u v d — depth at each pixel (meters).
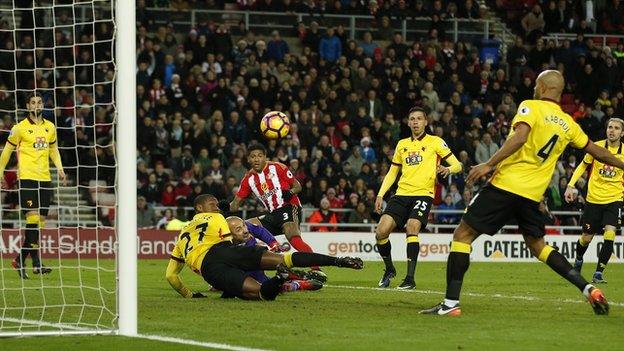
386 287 23.61
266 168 23.39
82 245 37.50
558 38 54.75
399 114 47.28
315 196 41.59
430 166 23.66
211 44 47.06
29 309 17.59
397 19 53.31
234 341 13.17
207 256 18.77
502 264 37.16
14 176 38.41
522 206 15.93
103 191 41.62
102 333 13.95
